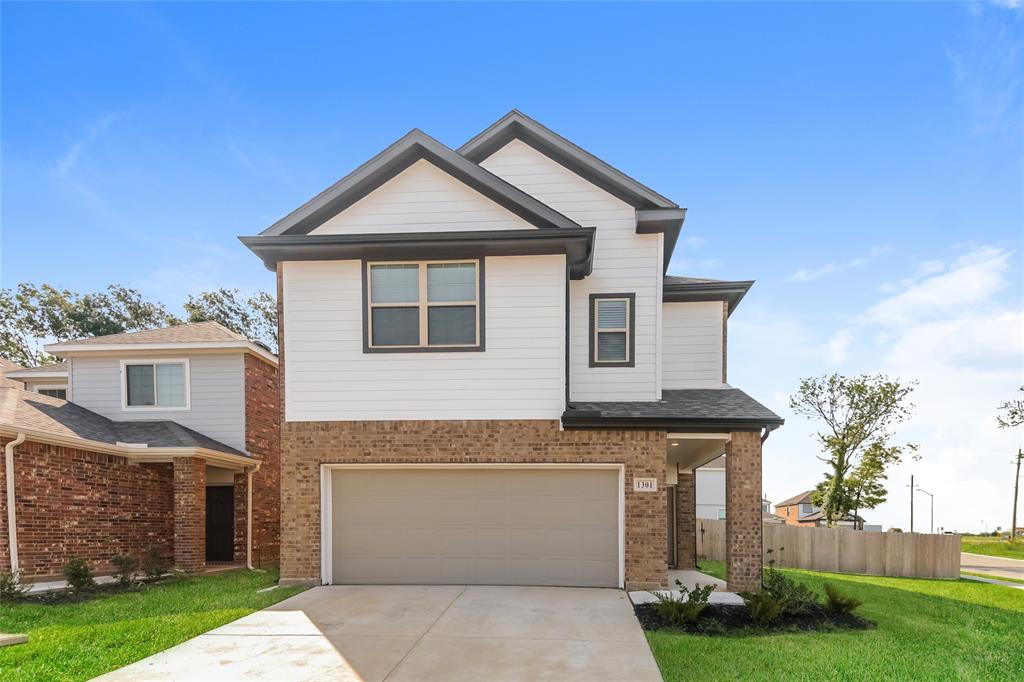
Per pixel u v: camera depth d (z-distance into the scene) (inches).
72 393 621.9
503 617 327.0
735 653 264.8
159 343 617.3
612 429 412.8
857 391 1059.3
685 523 570.3
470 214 440.8
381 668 246.5
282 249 429.1
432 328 429.4
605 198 472.4
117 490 517.7
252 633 297.1
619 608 347.9
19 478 426.3
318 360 432.5
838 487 1081.4
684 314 525.0
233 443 615.5
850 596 422.9
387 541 426.9
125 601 372.8
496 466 422.3
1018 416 1226.6
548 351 422.3
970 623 352.2
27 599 375.2
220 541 644.7
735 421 400.8
